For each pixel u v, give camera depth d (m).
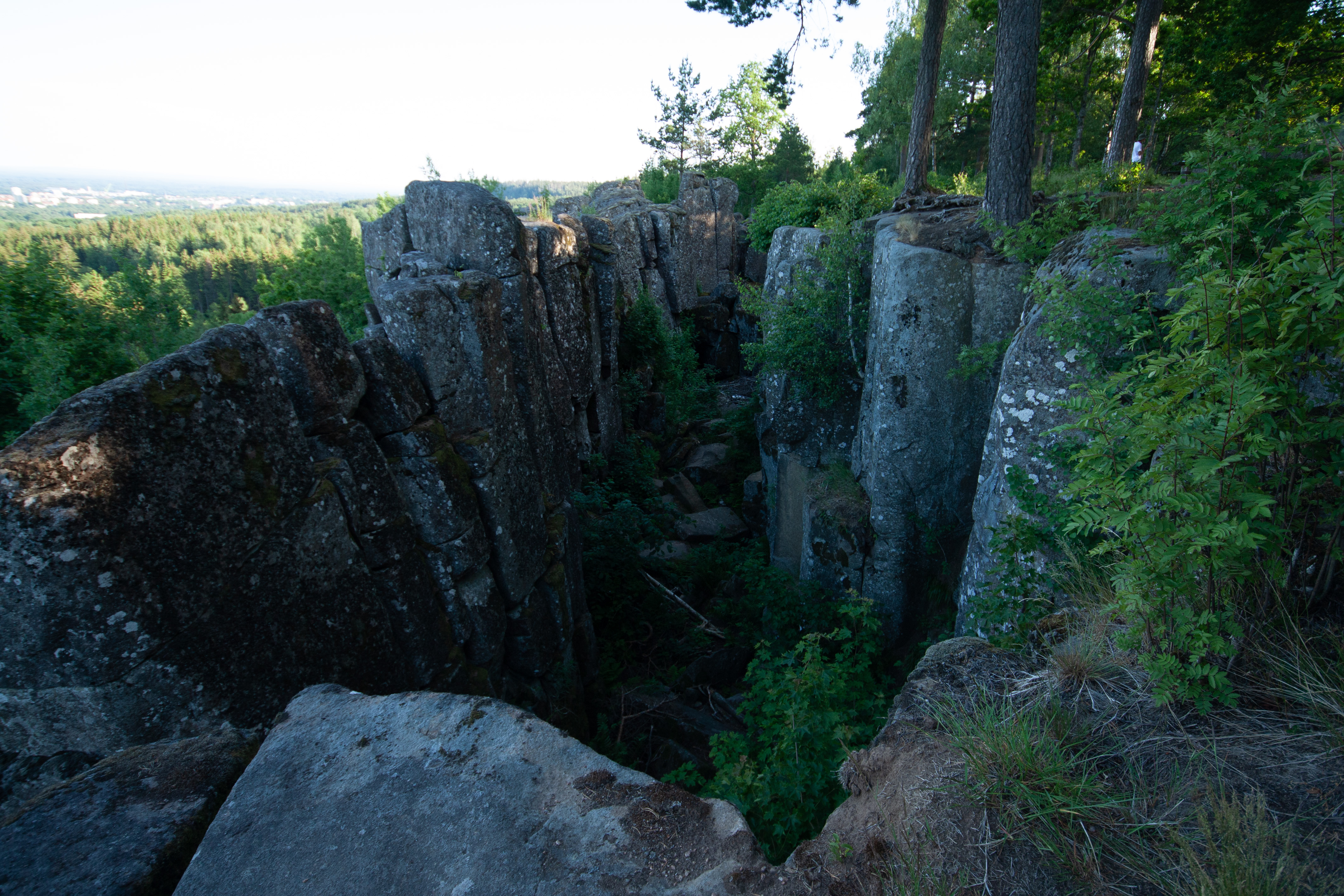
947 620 8.34
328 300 19.59
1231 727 2.43
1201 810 1.95
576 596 9.72
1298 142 3.29
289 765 2.48
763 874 2.12
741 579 12.32
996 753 2.42
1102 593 3.49
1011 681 3.01
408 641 6.07
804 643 5.66
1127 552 3.66
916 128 11.77
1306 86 4.61
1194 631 2.45
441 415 6.89
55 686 3.58
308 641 4.82
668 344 19.52
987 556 6.36
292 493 4.74
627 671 10.62
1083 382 5.23
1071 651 3.07
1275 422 2.45
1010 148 7.83
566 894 2.02
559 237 12.71
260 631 4.43
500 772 2.42
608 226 15.84
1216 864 1.91
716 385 23.47
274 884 2.04
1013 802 2.26
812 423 11.48
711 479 17.11
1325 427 2.39
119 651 3.63
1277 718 2.43
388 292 6.55
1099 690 2.76
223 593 4.18
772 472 12.91
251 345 4.50
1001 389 6.18
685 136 35.50
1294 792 2.14
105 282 11.80
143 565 3.72
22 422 9.15
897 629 9.37
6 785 3.76
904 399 8.63
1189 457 2.40
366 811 2.28
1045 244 7.10
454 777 2.41
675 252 23.16
